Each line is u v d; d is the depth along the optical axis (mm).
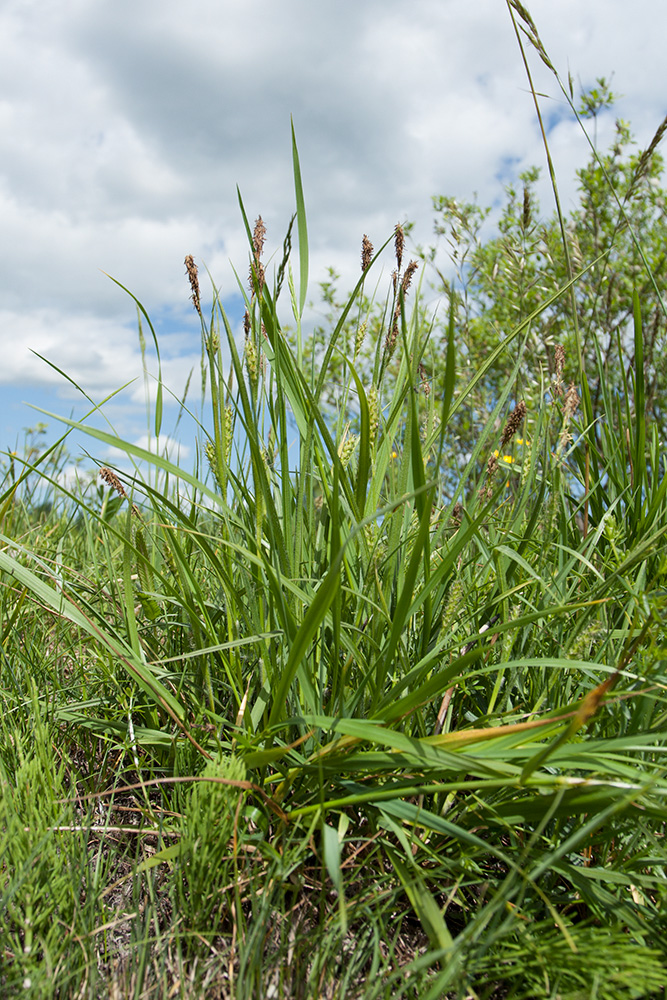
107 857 1229
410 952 1085
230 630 1334
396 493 1376
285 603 1157
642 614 1246
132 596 1337
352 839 1086
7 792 1122
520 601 1537
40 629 1903
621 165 4031
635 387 1756
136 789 1429
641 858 1116
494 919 969
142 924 1107
